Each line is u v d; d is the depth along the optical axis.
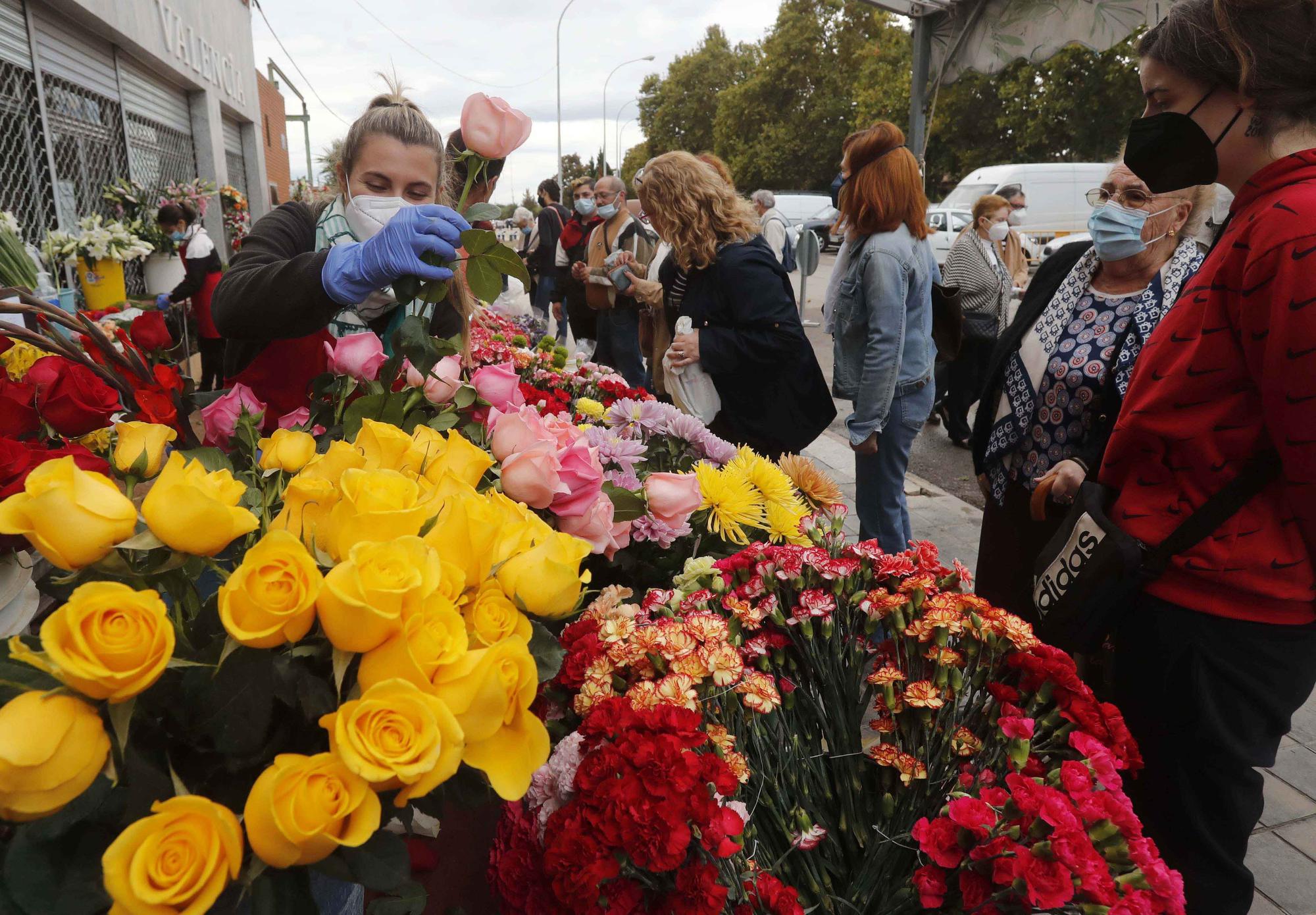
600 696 1.13
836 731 1.25
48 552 0.67
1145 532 1.55
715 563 1.48
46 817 0.66
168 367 1.33
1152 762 1.63
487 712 0.71
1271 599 1.46
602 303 6.60
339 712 0.65
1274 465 1.43
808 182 48.69
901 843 1.13
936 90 6.45
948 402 6.73
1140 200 2.10
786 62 45.72
